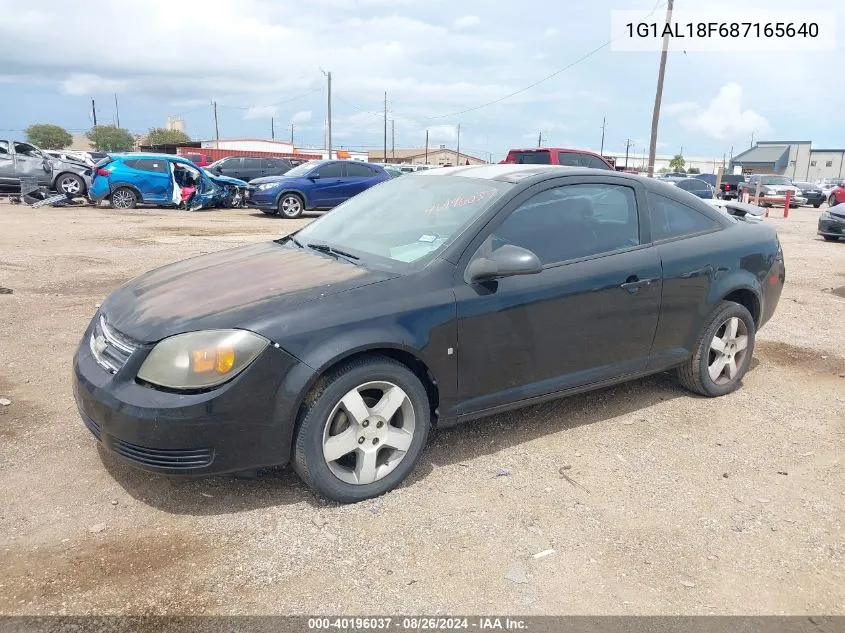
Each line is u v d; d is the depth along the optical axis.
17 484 3.38
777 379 5.30
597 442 4.06
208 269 3.83
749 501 3.46
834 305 7.99
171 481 3.44
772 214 26.73
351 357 3.23
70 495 3.29
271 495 3.35
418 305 3.36
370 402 3.39
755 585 2.80
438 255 3.57
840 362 5.74
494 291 3.59
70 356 5.29
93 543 2.93
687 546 3.05
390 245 3.84
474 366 3.58
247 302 3.20
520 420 4.35
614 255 4.09
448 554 2.93
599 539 3.08
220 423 2.97
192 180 19.05
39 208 18.58
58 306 6.82
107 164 18.55
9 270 8.66
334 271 3.57
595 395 4.82
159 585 2.68
